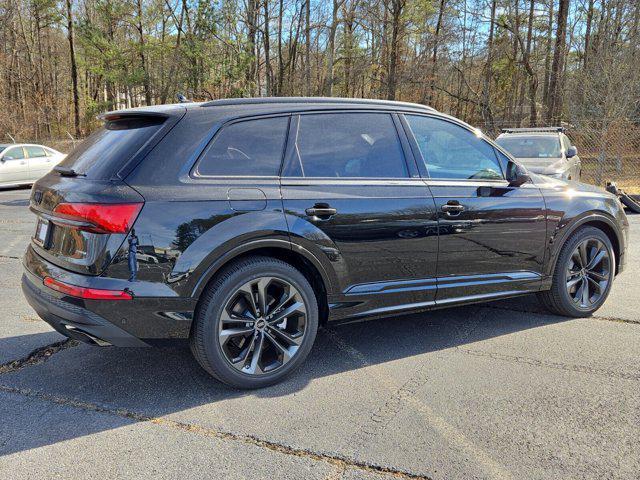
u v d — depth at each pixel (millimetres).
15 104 30266
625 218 4590
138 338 2777
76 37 29141
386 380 3221
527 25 27297
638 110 17250
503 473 2283
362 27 26500
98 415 2814
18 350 3688
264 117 3148
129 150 2832
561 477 2252
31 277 3070
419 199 3461
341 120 3385
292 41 31453
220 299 2902
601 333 3975
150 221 2697
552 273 4145
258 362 3098
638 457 2389
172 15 28062
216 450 2480
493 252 3801
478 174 3834
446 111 31781
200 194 2830
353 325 4227
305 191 3121
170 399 2996
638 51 18891
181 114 2971
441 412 2816
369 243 3303
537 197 3984
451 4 27078
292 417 2785
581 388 3072
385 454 2434
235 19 27438
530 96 25625
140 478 2264
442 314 4480
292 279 3129
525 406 2867
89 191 2691
